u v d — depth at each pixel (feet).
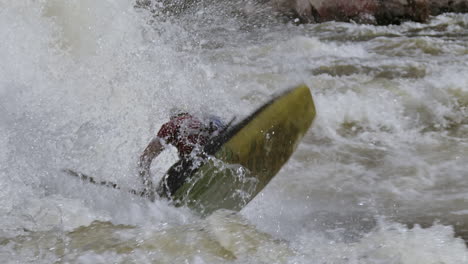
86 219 54.44
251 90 110.52
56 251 48.08
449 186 67.62
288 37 181.98
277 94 62.23
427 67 124.67
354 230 54.29
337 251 47.60
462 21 207.10
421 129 93.81
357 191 68.13
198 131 62.39
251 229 51.88
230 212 55.52
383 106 102.89
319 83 116.37
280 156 60.39
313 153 84.28
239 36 173.47
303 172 75.87
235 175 56.29
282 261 45.65
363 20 215.51
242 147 56.70
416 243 48.39
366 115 99.86
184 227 51.65
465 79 111.24
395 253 46.65
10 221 53.88
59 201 57.93
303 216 59.21
